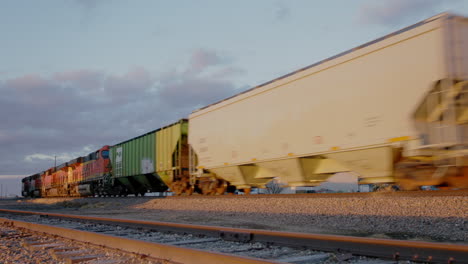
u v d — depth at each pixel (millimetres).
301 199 14562
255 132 16766
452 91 10352
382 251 5781
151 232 9828
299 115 14641
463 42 10617
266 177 17734
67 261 6559
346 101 12898
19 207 30594
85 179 40875
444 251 5098
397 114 11359
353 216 11016
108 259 6617
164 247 6301
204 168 20141
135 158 29984
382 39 12016
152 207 20844
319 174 15352
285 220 11680
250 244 7492
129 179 32250
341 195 14414
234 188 23016
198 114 21062
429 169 11328
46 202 40156
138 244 6891
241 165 17906
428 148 10742
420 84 10812
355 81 12648
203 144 20328
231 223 11773
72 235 9234
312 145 14039
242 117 17625
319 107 13852
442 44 10398
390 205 11539
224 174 19250
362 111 12367
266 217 12641
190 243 7797
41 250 8055
